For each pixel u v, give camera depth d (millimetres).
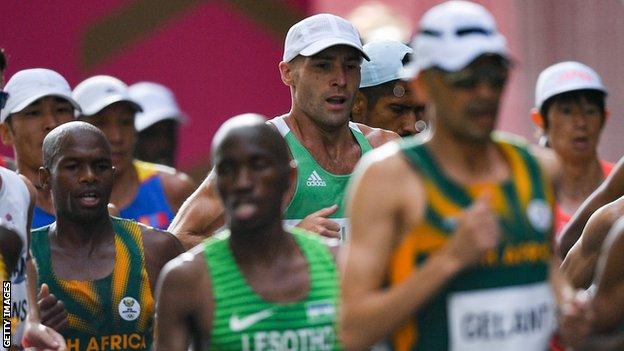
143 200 32125
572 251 23109
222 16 41969
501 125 40875
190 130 42094
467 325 16828
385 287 16984
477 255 16203
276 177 18797
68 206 23781
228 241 19141
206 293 18859
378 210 16812
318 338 18906
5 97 23984
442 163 16953
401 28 39688
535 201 17156
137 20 41688
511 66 16938
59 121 29094
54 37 41281
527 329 17078
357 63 24953
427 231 16750
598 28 40625
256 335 18750
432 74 16828
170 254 24266
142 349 23969
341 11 40969
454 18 16750
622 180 24328
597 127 30266
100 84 32188
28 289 22750
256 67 42125
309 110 24719
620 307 19031
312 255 19297
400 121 27828
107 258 23984
